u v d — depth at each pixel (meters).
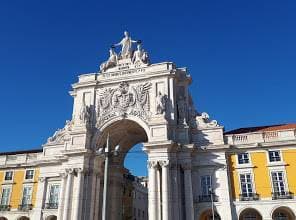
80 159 20.05
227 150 18.92
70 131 21.08
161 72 20.67
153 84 20.73
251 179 18.20
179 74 21.23
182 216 17.88
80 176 19.72
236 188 18.20
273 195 17.56
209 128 19.58
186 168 18.61
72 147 20.39
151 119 19.56
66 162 20.84
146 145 18.75
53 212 20.69
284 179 17.80
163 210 17.41
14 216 21.36
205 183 18.56
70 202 19.48
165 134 18.83
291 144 18.31
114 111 20.91
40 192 21.42
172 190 18.11
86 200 19.55
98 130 20.81
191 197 17.98
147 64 21.59
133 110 20.50
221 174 18.45
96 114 21.27
